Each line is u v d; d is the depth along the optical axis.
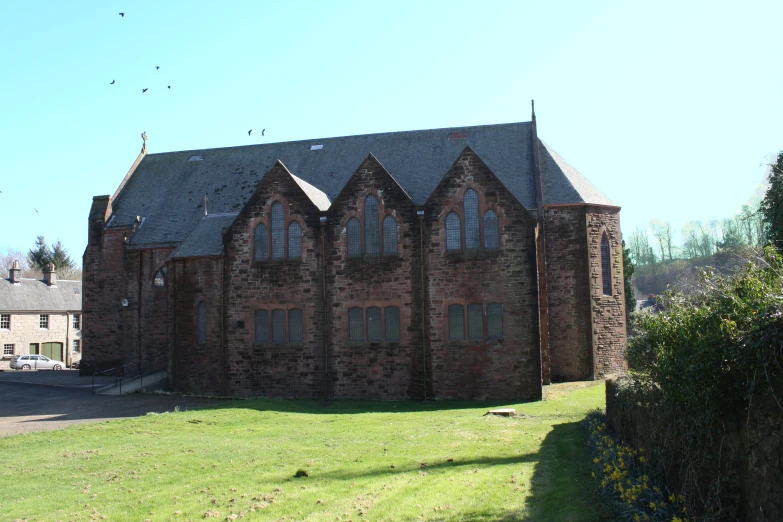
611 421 17.98
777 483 8.00
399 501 12.17
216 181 44.31
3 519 11.99
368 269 32.03
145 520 11.63
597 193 39.22
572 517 10.84
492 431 20.25
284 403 29.11
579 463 14.99
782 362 7.94
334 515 11.48
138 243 42.41
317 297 32.75
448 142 40.41
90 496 13.50
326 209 33.84
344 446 18.27
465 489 12.87
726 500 9.36
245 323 33.59
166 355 41.66
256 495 13.03
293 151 44.03
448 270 31.16
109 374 42.72
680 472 10.74
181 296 34.84
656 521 9.82
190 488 13.88
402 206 31.88
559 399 29.09
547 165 38.34
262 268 33.53
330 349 32.19
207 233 36.59
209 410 25.89
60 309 77.31
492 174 31.06
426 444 18.19
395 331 31.61
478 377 30.48
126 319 42.56
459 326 30.88
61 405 31.06
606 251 37.56
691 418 10.29
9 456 18.11
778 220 19.27
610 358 36.75
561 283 36.12
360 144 42.28
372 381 31.58
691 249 107.38
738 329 9.03
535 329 30.12
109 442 19.77
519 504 11.72
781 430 7.95
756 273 9.75
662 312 12.98
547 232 36.50
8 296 73.31
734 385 8.98
